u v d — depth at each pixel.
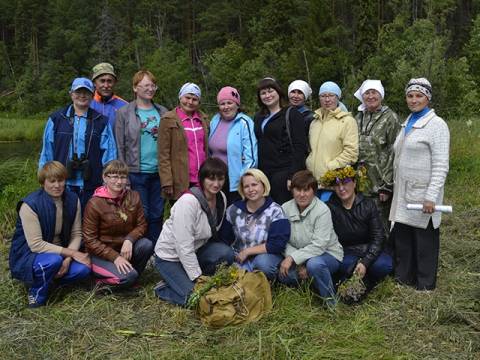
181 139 4.51
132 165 4.63
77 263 4.01
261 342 3.25
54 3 55.00
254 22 37.44
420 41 21.44
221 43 43.81
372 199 4.28
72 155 4.43
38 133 24.02
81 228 4.15
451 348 3.29
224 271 3.69
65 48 50.56
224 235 4.21
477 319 3.60
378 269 4.04
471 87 22.50
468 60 30.39
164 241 3.94
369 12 28.94
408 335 3.44
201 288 3.63
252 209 4.13
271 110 4.71
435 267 4.07
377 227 4.03
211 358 3.14
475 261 4.65
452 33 33.72
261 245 4.03
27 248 3.91
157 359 3.16
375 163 4.44
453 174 7.94
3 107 47.12
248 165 4.62
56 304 3.89
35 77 47.59
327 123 4.61
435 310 3.71
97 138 4.51
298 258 3.87
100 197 4.05
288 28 35.47
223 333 3.43
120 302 3.93
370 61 24.00
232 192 4.69
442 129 3.95
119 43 43.75
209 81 30.47
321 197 4.54
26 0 55.94
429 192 3.93
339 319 3.63
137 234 4.15
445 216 6.04
